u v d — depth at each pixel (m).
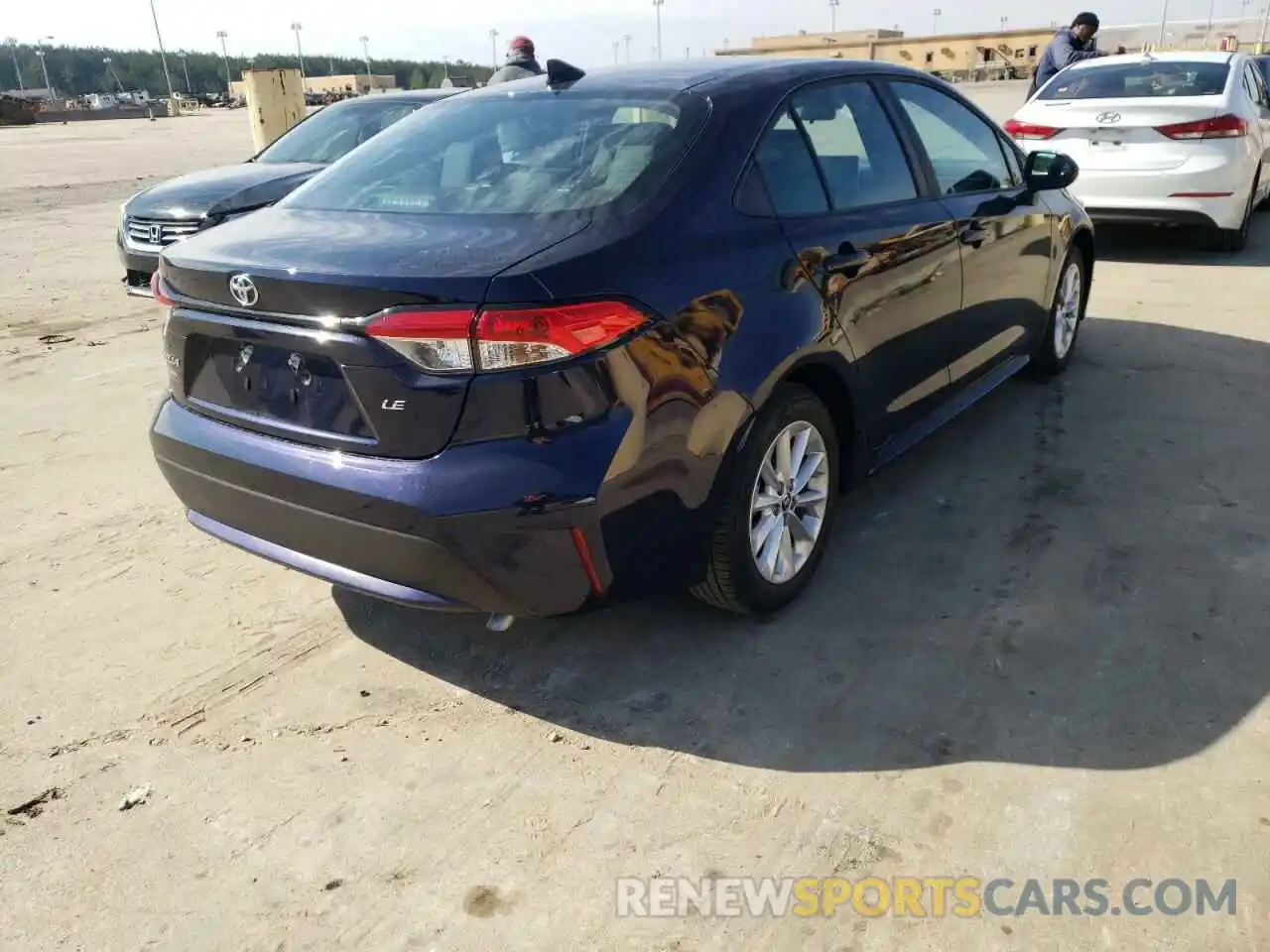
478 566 2.47
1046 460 4.37
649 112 3.09
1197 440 4.51
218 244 2.86
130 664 3.11
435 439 2.44
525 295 2.36
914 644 3.08
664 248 2.67
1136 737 2.63
